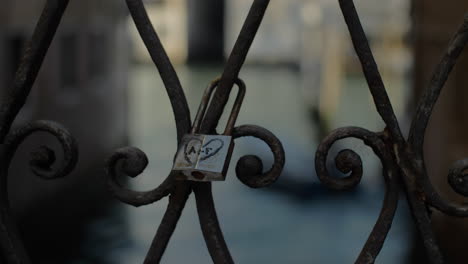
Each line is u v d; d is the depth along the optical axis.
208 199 1.43
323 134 28.36
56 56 13.73
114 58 19.52
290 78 53.44
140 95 39.09
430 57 10.76
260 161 1.40
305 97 35.88
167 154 23.02
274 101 38.81
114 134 19.78
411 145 1.39
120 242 13.20
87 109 16.31
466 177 1.39
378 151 1.40
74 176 15.29
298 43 56.47
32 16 11.76
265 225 15.88
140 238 13.43
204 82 49.38
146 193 1.44
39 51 1.49
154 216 14.82
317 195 17.88
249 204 17.58
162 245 1.45
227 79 1.41
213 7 60.06
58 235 13.06
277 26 63.91
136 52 58.06
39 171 1.48
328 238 14.83
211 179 1.36
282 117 33.25
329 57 29.94
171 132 26.94
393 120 1.39
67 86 14.85
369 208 16.94
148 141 25.08
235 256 13.66
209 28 60.09
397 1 25.64
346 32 29.92
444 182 9.77
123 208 15.00
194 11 60.16
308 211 17.02
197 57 60.22
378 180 17.47
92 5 16.45
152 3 60.03
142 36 1.43
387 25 25.12
